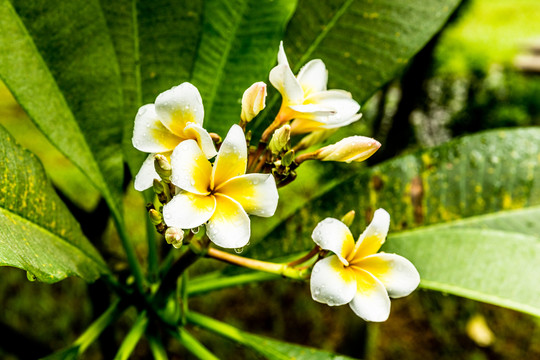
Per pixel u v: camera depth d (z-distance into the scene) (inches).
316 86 18.2
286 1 20.8
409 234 22.9
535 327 64.4
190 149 14.9
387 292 15.8
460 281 21.2
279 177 16.4
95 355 48.4
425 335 62.0
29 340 30.3
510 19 94.7
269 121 21.3
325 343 58.1
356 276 15.8
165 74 21.2
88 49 20.2
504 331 63.6
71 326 51.1
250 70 20.9
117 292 20.9
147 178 15.7
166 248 26.0
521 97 71.7
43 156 50.5
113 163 21.1
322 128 17.9
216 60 21.0
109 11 20.7
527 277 21.0
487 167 24.5
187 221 14.4
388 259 16.0
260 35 20.9
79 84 20.3
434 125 61.4
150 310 21.0
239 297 61.2
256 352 21.3
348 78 22.6
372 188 24.0
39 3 19.3
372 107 53.6
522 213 24.1
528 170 24.3
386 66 22.5
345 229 15.8
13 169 17.7
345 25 22.8
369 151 16.5
